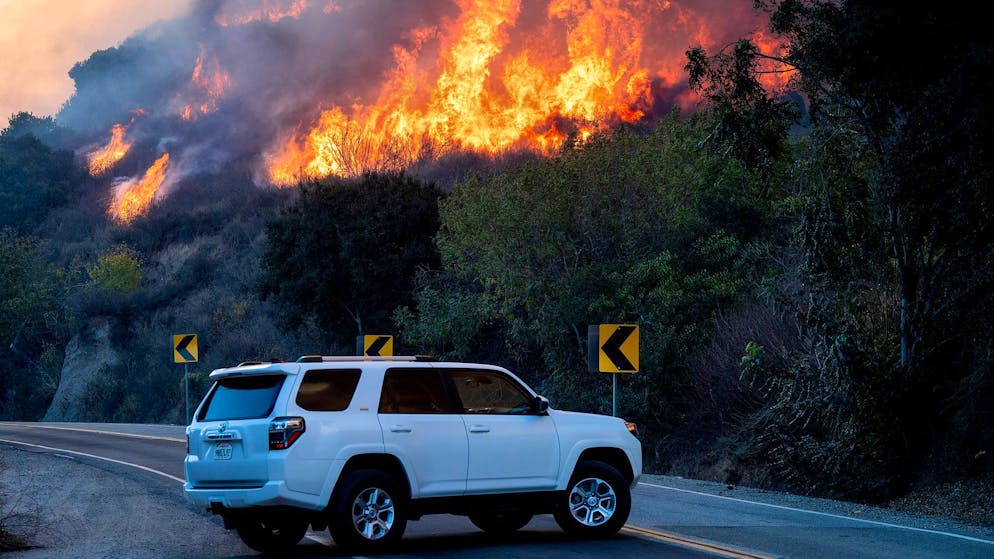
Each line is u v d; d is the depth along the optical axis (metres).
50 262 65.31
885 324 19.12
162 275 59.38
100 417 46.22
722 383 21.55
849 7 15.48
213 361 43.78
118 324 52.22
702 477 20.38
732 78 18.06
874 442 17.70
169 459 21.50
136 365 48.34
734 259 24.88
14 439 27.47
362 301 34.03
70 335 54.31
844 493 17.64
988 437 16.66
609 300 23.70
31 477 18.25
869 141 17.62
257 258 53.19
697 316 23.78
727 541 11.31
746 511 14.08
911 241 17.84
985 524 14.77
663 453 22.25
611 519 11.60
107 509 14.37
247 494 10.05
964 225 15.95
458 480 10.89
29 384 52.56
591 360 18.64
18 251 57.25
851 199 18.09
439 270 33.06
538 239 25.38
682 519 13.12
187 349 32.62
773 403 20.20
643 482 17.62
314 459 10.16
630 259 24.98
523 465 11.27
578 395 24.75
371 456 10.55
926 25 14.46
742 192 25.23
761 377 20.28
